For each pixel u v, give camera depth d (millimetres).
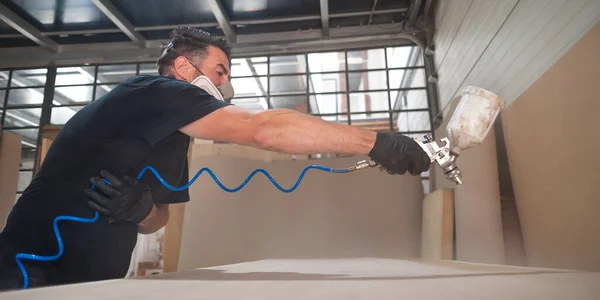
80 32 4910
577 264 1722
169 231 3525
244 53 5070
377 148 844
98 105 944
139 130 894
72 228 864
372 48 4887
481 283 521
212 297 406
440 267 1024
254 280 610
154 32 5023
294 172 3836
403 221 3535
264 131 803
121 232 931
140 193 892
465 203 2471
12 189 3826
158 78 961
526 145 2182
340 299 382
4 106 5211
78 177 889
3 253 816
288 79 5332
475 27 3010
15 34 5027
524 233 2232
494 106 864
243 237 3631
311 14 4656
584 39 1625
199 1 4363
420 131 4621
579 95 1675
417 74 4961
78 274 877
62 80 5594
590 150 1618
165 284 548
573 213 1753
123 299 390
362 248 3504
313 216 3654
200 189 3805
